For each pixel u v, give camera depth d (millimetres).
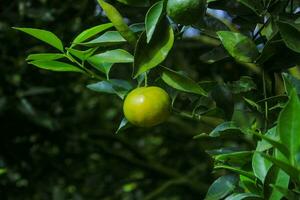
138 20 1330
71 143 2656
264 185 783
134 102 876
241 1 892
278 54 891
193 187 2693
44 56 942
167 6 840
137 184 2871
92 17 1896
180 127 2863
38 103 2457
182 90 895
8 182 2516
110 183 2822
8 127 2367
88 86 1023
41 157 2586
